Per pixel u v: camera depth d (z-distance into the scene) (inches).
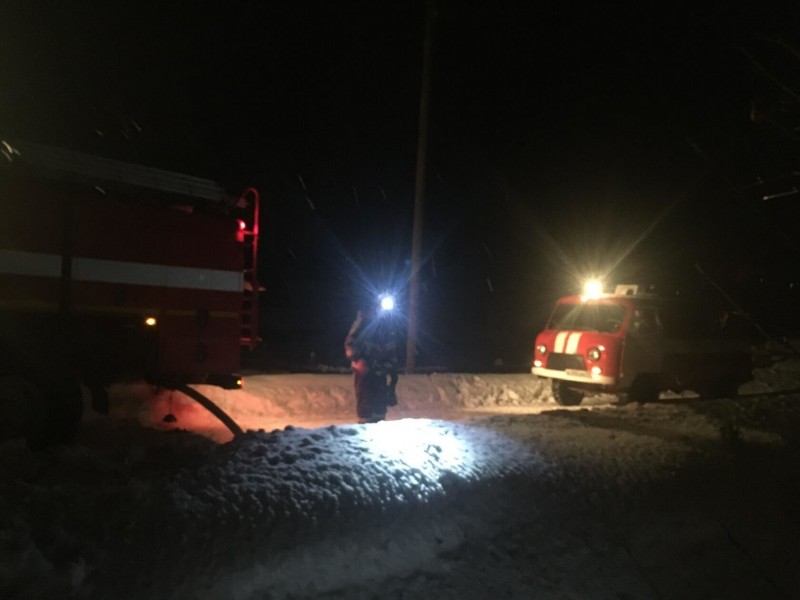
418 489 202.5
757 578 220.2
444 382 548.7
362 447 223.0
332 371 651.5
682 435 313.0
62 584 136.4
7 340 283.9
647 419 342.3
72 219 303.9
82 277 305.1
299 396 464.1
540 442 271.6
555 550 203.3
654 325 478.6
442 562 183.8
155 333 328.5
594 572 199.6
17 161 290.5
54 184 300.5
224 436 346.3
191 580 148.5
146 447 252.4
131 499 167.9
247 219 379.6
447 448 237.6
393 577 172.4
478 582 179.6
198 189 356.2
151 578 145.7
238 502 173.9
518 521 209.2
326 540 173.2
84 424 336.5
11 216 287.9
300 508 177.6
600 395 560.7
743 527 244.8
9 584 132.9
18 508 157.5
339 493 187.6
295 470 196.1
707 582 211.9
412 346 642.8
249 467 197.2
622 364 456.1
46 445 284.4
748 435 330.6
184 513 164.1
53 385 286.5
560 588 188.2
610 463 257.4
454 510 203.2
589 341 471.2
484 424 294.8
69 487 179.6
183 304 341.1
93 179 312.0
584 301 501.7
